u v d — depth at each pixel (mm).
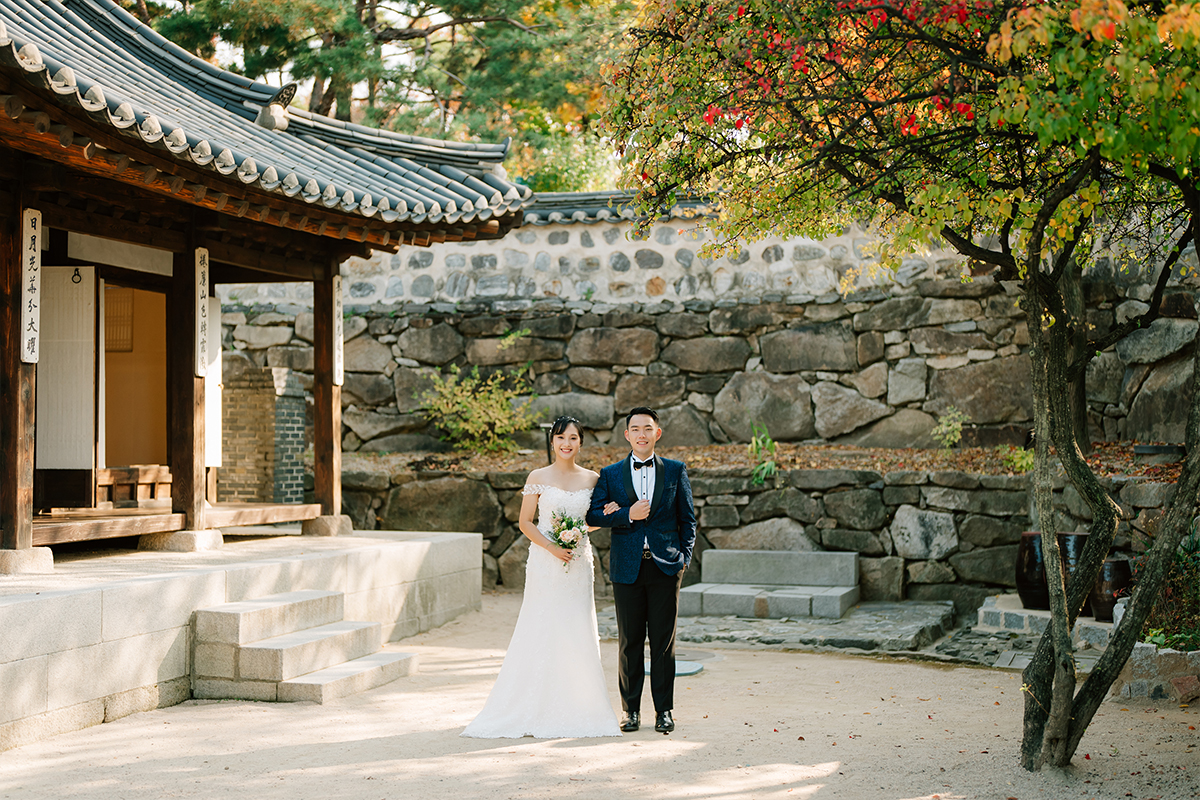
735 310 12594
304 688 6184
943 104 4633
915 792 4340
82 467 7785
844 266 12453
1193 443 4426
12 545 6352
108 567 6770
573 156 20500
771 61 4895
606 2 15445
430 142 9445
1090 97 3672
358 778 4562
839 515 10734
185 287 7918
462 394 12750
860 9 4445
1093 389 11180
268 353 13758
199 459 7996
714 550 10844
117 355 9969
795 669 7578
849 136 5273
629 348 12867
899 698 6484
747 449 12102
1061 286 10164
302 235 9180
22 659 5176
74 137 5520
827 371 12273
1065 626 4496
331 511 9758
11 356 6312
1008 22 3664
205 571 6570
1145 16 3660
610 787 4398
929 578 10422
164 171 6195
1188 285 10266
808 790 4355
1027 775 4586
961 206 4488
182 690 6277
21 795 4344
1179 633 6582
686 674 7324
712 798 4242
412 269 13789
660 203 5816
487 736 5355
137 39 9242
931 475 10492
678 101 5059
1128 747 5102
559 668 5488
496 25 16938
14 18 7828
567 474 5727
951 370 11820
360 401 13477
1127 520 8344
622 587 5535
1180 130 3596
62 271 7742
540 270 13484
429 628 9297
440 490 11883
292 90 8781
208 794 4348
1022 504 10180
